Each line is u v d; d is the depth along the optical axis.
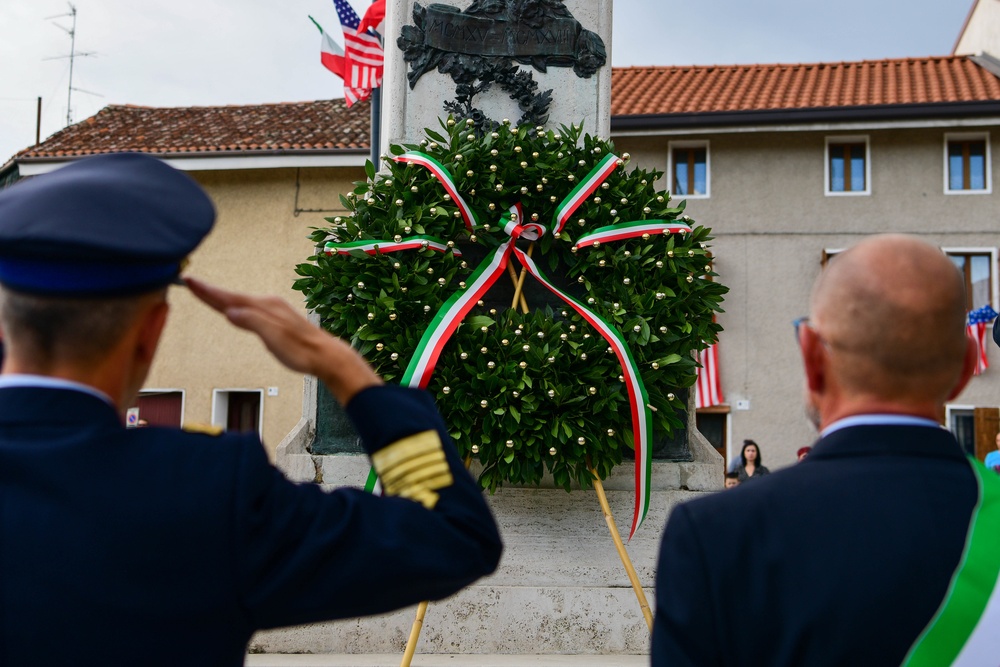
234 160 22.09
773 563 1.60
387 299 5.11
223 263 22.41
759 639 1.58
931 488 1.62
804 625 1.54
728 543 1.63
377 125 13.09
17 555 1.46
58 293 1.55
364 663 4.72
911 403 1.71
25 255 1.54
